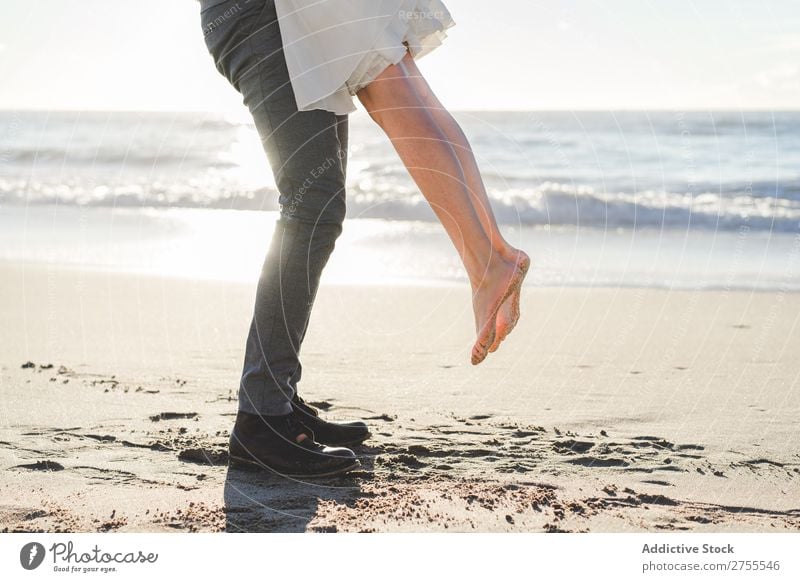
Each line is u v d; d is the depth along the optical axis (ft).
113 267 18.71
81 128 51.65
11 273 17.80
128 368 10.21
